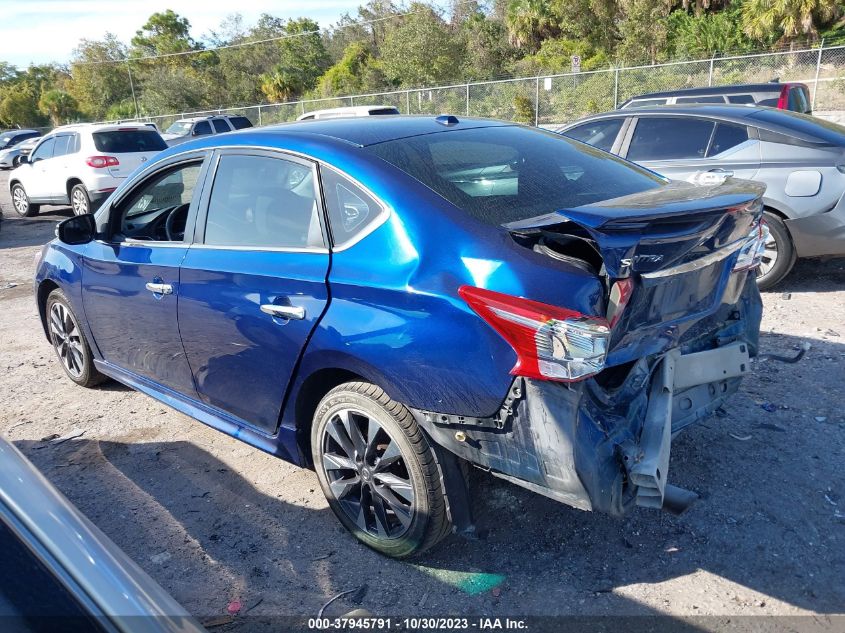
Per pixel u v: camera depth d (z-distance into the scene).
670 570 2.84
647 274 2.43
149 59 63.97
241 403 3.42
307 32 59.16
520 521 3.21
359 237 2.82
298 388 3.05
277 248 3.12
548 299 2.35
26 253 10.73
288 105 31.34
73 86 65.06
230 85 60.00
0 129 61.47
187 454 4.06
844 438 3.70
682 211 2.38
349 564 3.03
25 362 5.80
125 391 5.04
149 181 3.98
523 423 2.41
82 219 4.04
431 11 42.94
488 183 2.96
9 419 4.67
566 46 37.59
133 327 4.00
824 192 5.81
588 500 2.37
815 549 2.90
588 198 3.02
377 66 44.34
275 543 3.19
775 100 10.89
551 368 2.32
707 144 6.43
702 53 30.05
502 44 41.16
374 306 2.69
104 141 12.84
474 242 2.57
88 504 3.59
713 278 2.77
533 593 2.77
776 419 3.93
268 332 3.07
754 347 3.31
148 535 3.30
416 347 2.55
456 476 2.74
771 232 6.11
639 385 2.69
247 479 3.75
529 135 3.64
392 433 2.76
